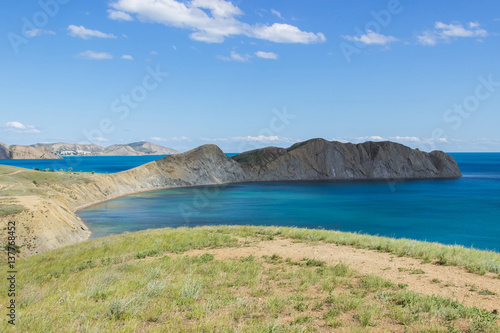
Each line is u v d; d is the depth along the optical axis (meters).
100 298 9.70
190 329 7.00
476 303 8.74
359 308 8.27
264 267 13.46
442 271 12.30
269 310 8.32
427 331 6.81
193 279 11.14
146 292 9.63
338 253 16.09
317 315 8.01
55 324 7.53
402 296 8.99
